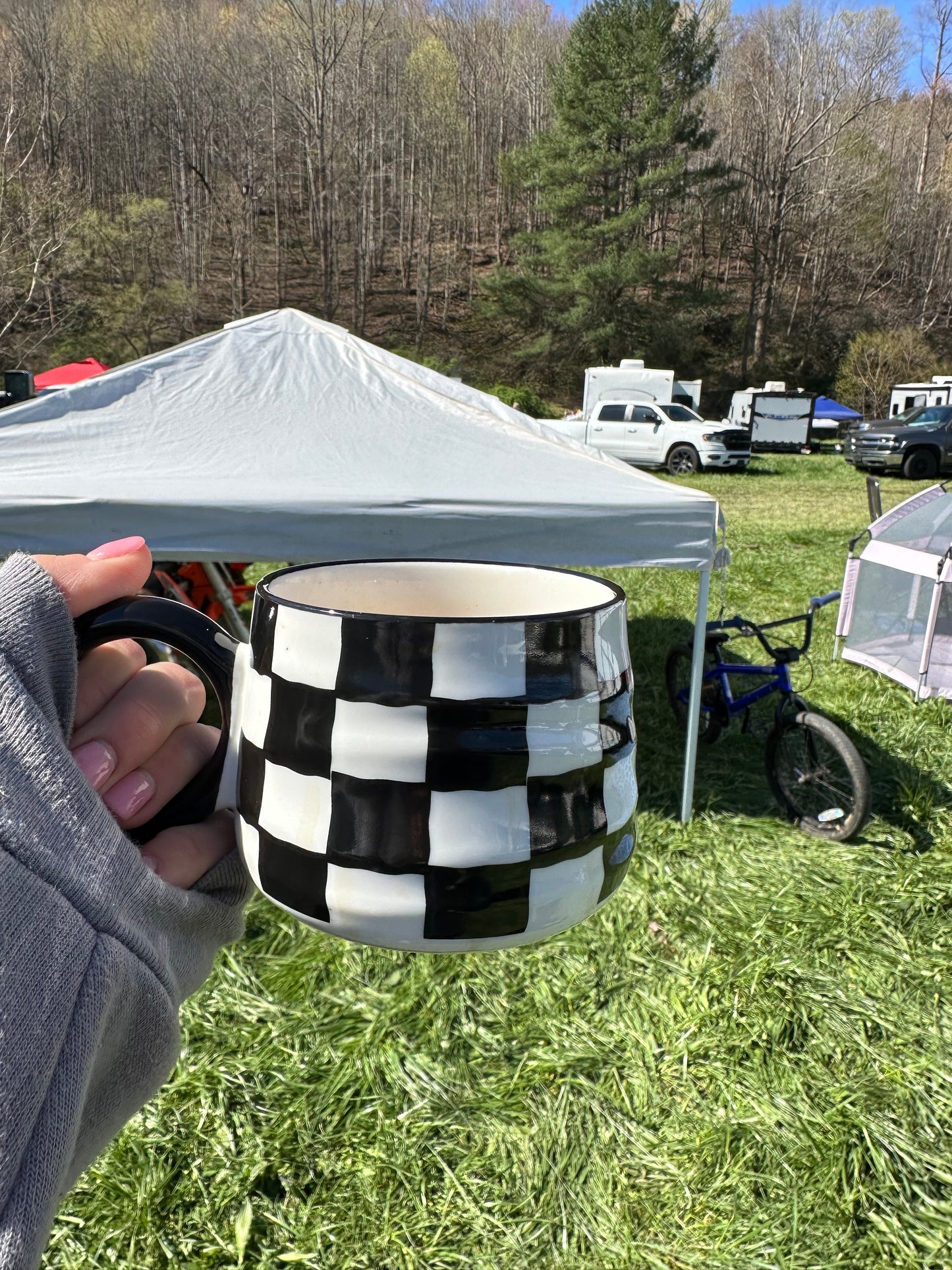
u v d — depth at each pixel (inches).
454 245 2231.8
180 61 2031.3
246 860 17.2
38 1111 12.4
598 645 17.2
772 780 157.0
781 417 1029.2
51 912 13.2
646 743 186.7
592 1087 94.3
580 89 1494.8
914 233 2011.6
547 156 1509.6
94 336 1428.4
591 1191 82.6
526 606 23.1
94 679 16.4
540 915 16.2
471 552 135.3
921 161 2194.9
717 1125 89.4
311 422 165.5
